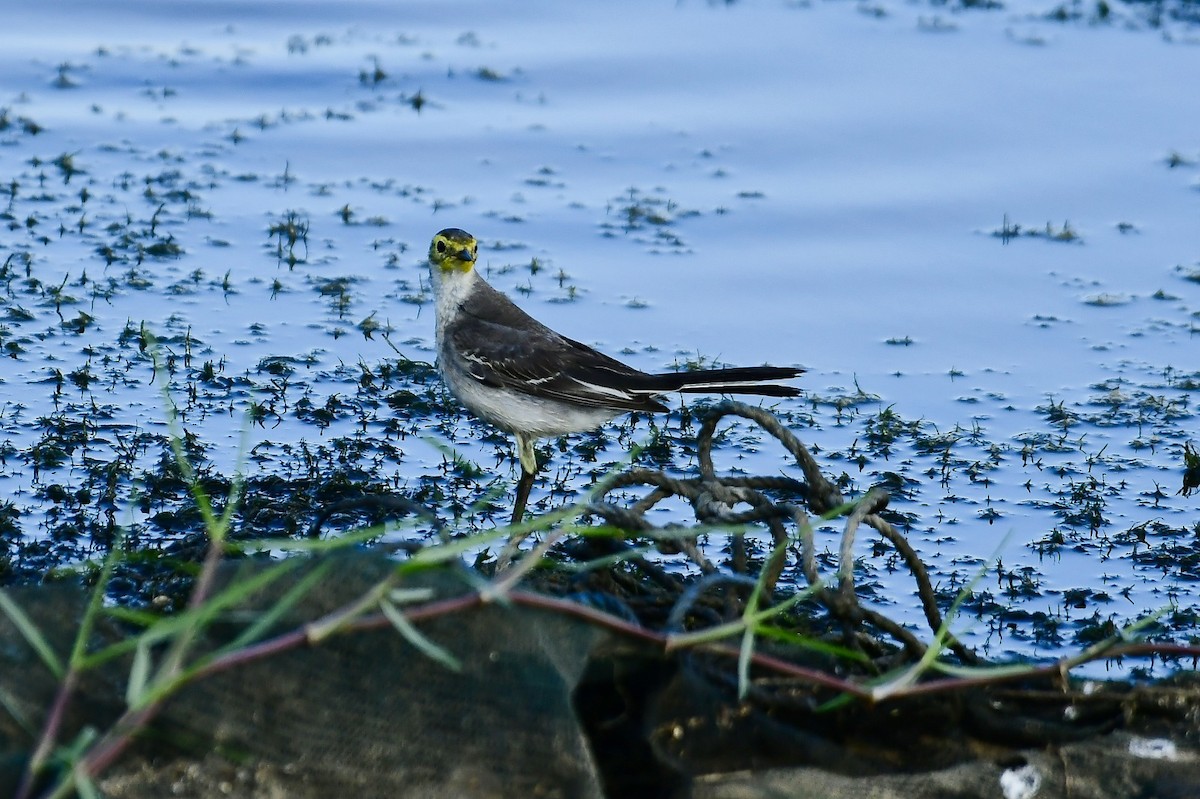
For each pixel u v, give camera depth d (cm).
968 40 2522
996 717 708
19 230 1791
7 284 1639
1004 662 923
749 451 1377
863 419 1452
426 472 1286
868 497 810
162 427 1323
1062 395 1516
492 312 1314
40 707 607
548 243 1842
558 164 2072
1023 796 679
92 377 1426
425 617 606
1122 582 1140
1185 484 1321
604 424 1441
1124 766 691
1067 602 1104
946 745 702
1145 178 2036
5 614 630
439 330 1316
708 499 812
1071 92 2305
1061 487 1314
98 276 1680
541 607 614
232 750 614
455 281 1310
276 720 622
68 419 1323
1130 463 1366
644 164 2072
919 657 768
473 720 631
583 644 663
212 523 632
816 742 673
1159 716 720
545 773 627
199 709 616
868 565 1155
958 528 1232
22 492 1173
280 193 1956
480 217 1905
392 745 625
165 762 606
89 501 1161
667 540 814
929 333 1650
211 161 2047
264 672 626
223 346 1529
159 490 1185
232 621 639
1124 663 1009
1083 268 1805
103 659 593
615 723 668
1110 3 2697
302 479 1230
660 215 1917
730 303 1705
